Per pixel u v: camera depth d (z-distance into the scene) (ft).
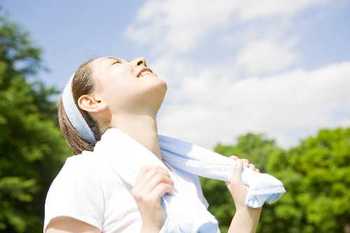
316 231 128.16
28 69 113.39
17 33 111.55
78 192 6.94
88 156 7.51
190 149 8.29
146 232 6.57
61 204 6.80
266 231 134.31
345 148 123.95
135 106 8.01
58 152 101.81
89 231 6.90
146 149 7.52
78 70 8.67
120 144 7.54
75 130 8.89
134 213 7.04
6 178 90.27
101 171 7.27
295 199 125.90
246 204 7.71
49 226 6.83
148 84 7.98
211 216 7.02
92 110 8.27
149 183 6.79
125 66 8.33
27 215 98.12
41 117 112.47
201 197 8.21
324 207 117.91
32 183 91.71
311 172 123.13
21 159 97.55
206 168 8.13
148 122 8.03
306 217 127.95
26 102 105.60
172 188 6.98
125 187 7.23
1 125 94.89
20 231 92.84
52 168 102.78
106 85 8.22
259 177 7.77
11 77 108.17
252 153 158.92
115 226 7.03
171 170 8.19
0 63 102.78
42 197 103.65
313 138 137.28
